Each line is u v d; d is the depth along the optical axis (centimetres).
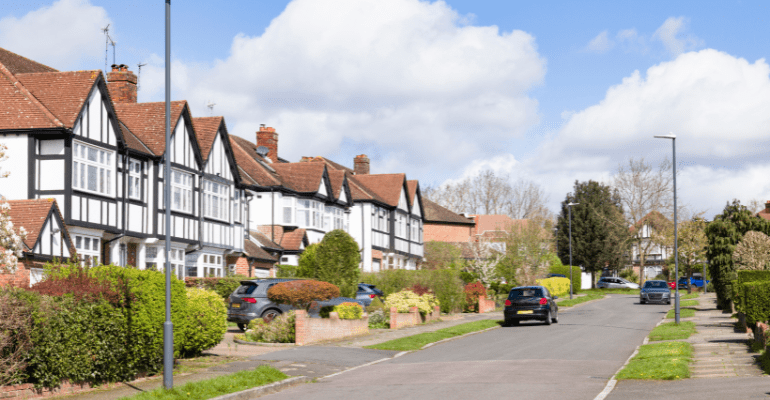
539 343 2311
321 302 2542
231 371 1630
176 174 3203
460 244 6631
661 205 7581
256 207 4256
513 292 3155
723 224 3844
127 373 1468
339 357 1936
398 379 1523
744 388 1279
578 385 1376
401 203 5888
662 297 4919
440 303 3722
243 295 2547
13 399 1202
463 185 10131
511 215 9919
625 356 1917
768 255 3431
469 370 1645
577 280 7219
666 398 1206
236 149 4512
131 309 1471
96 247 2669
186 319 1686
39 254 2214
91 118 2642
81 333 1334
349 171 6162
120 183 2820
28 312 1239
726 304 3725
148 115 3209
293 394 1363
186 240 3253
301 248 4266
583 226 8006
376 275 3772
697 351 1912
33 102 2530
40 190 2489
